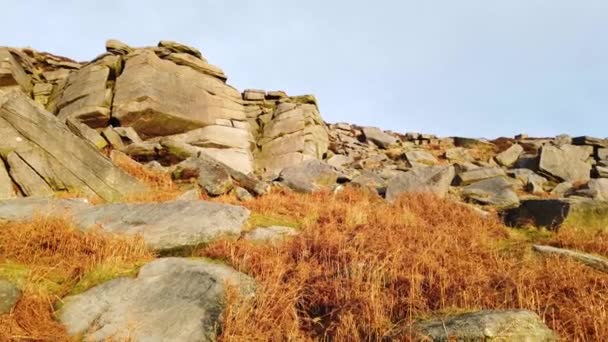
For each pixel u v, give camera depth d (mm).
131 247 6402
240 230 7609
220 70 22203
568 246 8297
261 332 4750
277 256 6500
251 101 24578
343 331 4812
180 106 19047
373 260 6293
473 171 17766
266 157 21484
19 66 20875
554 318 4895
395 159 25391
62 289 5402
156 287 5359
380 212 10242
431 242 7637
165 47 21547
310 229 8102
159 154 13969
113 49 20578
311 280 6004
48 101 20969
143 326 4660
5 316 4453
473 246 7707
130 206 8016
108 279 5543
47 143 9867
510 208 12797
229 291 5133
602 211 9961
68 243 6340
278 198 11430
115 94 18312
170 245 6734
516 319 4246
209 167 11883
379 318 4953
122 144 15312
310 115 23312
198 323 4672
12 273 5293
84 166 10070
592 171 22250
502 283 5742
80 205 8070
